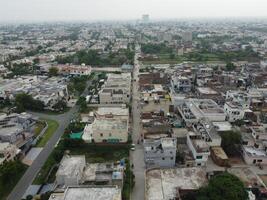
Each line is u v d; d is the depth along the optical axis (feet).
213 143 354.54
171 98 523.29
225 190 236.22
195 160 323.98
